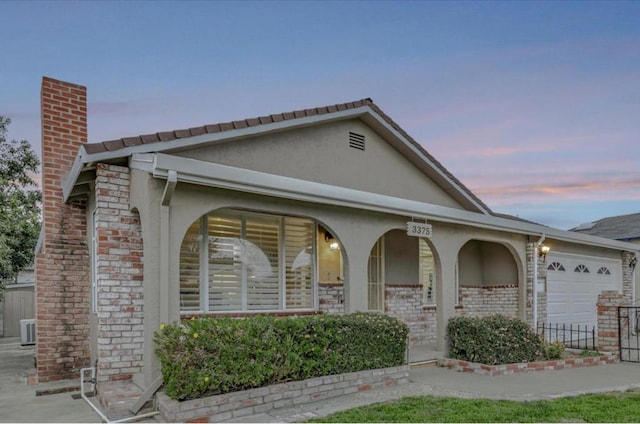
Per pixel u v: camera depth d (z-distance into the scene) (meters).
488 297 13.53
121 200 7.03
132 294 6.99
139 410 5.88
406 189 11.55
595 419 5.58
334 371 7.17
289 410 6.25
